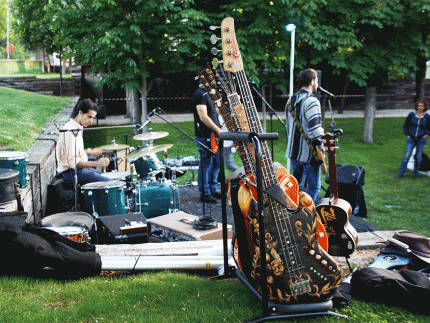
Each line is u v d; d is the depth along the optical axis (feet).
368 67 39.42
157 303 9.46
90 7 35.09
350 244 11.66
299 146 14.21
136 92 46.85
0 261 10.29
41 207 19.95
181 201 22.12
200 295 9.78
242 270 9.32
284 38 38.40
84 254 10.83
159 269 11.25
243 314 8.92
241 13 37.91
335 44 37.55
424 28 39.60
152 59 38.91
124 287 10.21
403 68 39.45
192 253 12.08
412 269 11.48
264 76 39.75
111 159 24.86
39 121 33.65
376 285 9.57
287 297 8.75
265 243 8.69
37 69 91.97
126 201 19.85
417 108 28.81
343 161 35.53
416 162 29.55
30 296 9.59
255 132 8.39
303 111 13.78
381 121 61.21
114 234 15.12
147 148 20.35
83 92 65.16
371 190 26.55
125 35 34.50
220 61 8.57
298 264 8.71
